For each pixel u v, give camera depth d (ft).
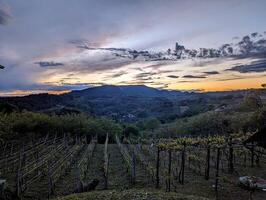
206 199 41.73
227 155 83.05
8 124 106.73
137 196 40.40
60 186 56.34
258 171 72.23
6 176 62.49
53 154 83.15
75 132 144.36
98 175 68.08
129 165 73.61
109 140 164.45
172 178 59.52
